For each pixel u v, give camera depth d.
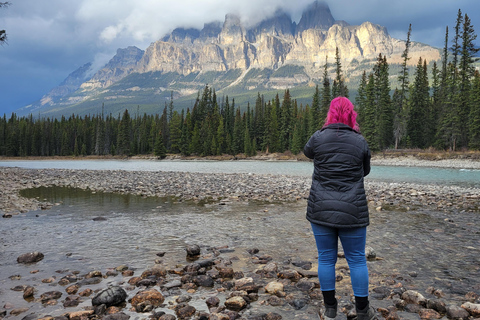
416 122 62.44
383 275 4.54
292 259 5.38
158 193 14.77
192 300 3.81
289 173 31.94
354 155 2.80
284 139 88.44
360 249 2.88
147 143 103.06
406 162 50.00
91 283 4.29
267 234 7.14
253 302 3.75
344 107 3.02
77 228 7.62
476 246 6.03
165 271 4.71
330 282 2.99
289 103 89.94
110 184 18.75
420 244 6.20
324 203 2.84
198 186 17.52
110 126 116.56
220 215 9.41
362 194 2.83
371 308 2.93
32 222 8.26
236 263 5.23
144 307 3.55
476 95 52.06
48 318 3.21
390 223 8.24
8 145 111.44
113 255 5.56
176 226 7.92
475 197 13.41
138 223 8.25
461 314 3.26
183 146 88.62
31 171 30.94
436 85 69.00
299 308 3.53
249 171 35.91
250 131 95.94
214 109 95.94
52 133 117.06
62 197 13.32
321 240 2.95
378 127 59.97
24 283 4.29
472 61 57.22
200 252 5.80
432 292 3.92
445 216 9.27
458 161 46.03
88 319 3.27
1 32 17.31
